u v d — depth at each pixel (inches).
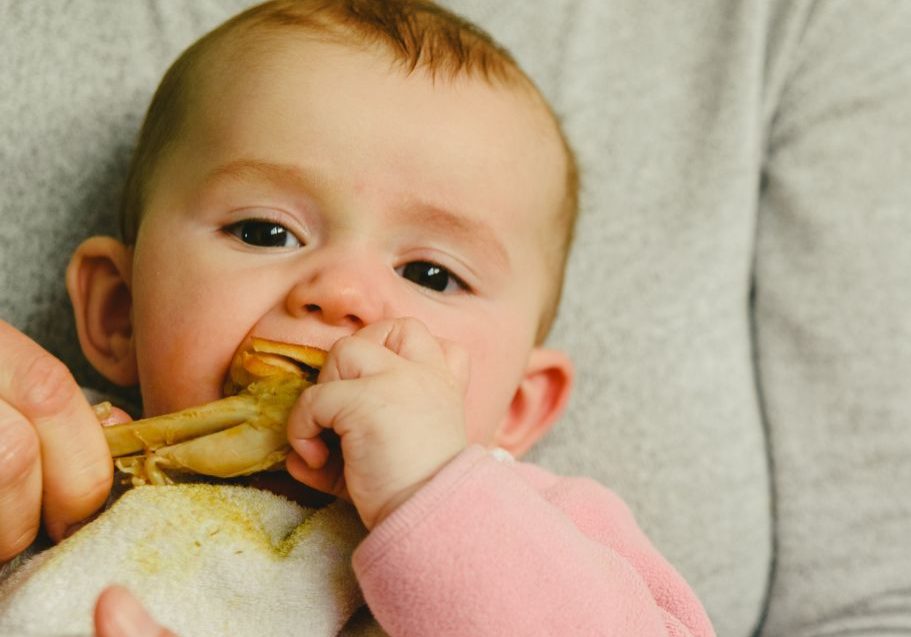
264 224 29.6
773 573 43.4
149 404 29.9
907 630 38.1
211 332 28.3
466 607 22.3
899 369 41.3
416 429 24.0
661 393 43.2
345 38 31.9
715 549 42.3
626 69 47.1
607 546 29.8
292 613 24.5
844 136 45.2
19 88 37.6
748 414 44.1
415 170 29.6
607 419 42.9
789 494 43.3
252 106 30.3
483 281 31.5
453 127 30.7
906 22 46.0
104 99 39.4
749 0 46.9
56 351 37.9
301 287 27.5
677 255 44.8
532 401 39.6
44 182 37.9
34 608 21.9
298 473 25.4
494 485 23.6
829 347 43.0
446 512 22.8
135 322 31.3
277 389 25.2
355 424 23.9
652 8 47.9
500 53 35.0
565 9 47.4
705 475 42.6
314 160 29.1
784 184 46.2
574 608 23.3
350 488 24.0
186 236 30.1
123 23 40.3
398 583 22.4
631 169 45.8
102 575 22.9
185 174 31.1
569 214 37.3
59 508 24.3
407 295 29.6
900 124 44.2
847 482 41.8
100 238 35.4
